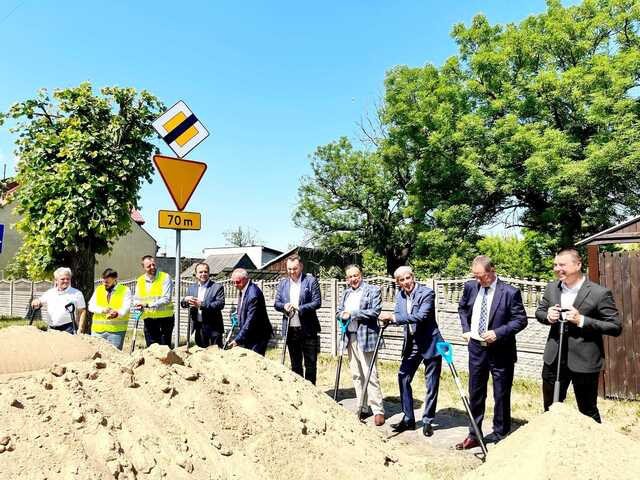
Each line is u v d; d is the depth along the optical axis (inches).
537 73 756.6
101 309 286.7
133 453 120.3
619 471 111.8
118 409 133.1
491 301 212.4
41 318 765.9
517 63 767.1
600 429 126.0
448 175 764.6
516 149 676.7
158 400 143.3
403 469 167.0
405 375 241.1
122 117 403.2
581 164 616.7
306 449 149.3
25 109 389.7
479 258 213.2
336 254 1170.0
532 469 114.2
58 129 396.8
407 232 960.9
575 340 176.1
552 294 186.5
